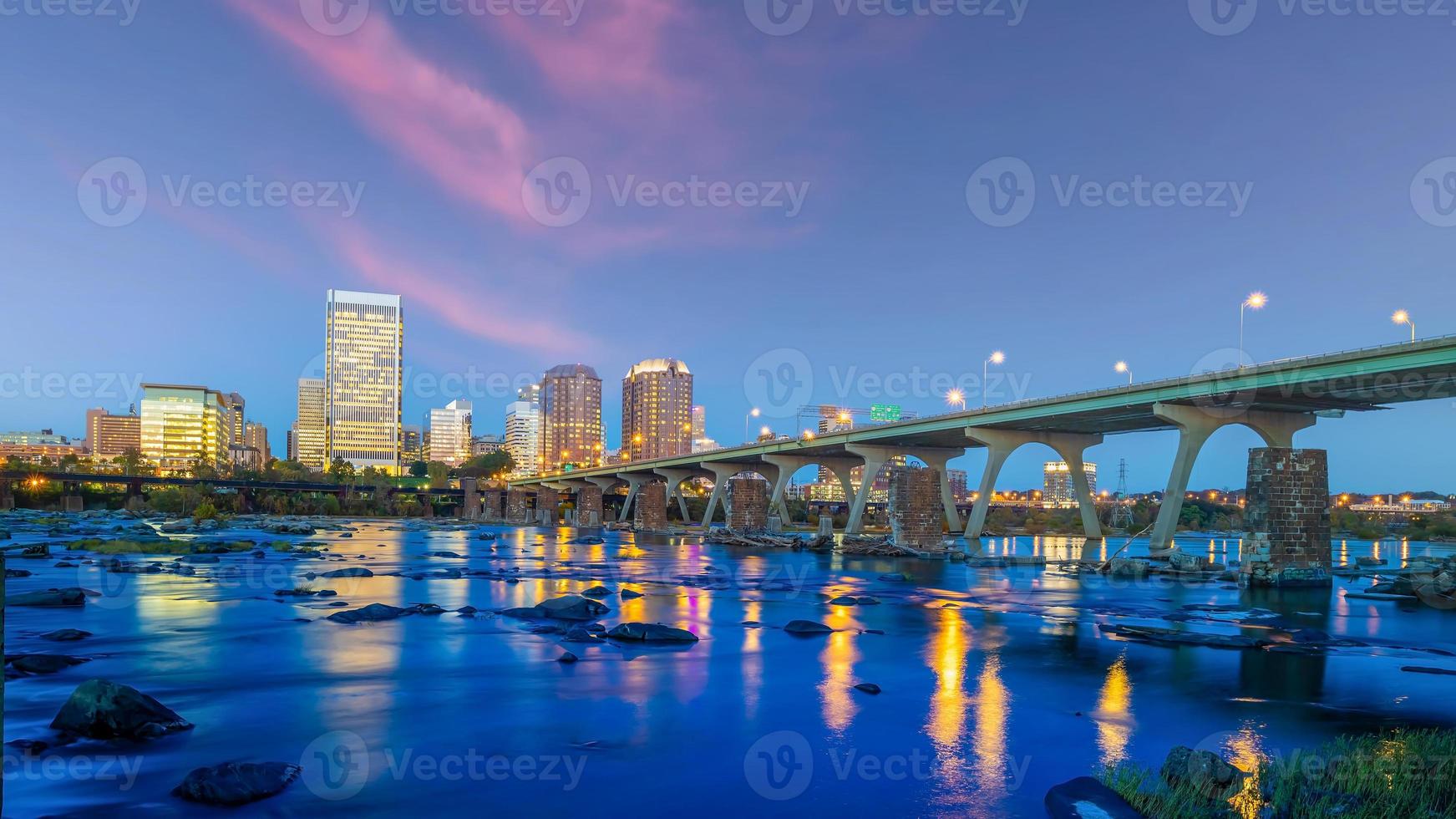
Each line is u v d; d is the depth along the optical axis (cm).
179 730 1822
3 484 17800
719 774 1636
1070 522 19075
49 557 6072
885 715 2059
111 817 1350
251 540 8931
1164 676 2561
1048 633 3372
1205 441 7388
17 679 2236
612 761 1692
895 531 9212
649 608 3947
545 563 6744
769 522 13712
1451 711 2186
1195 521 19512
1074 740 1892
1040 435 10006
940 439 11512
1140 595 4881
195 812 1377
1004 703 2206
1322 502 5538
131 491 19288
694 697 2197
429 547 8888
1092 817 1429
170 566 5503
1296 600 4738
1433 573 5172
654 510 14962
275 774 1535
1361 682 2514
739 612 3891
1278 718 2105
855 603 4303
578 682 2338
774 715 2034
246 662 2534
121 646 2761
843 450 13362
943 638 3188
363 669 2467
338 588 4531
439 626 3228
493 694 2192
